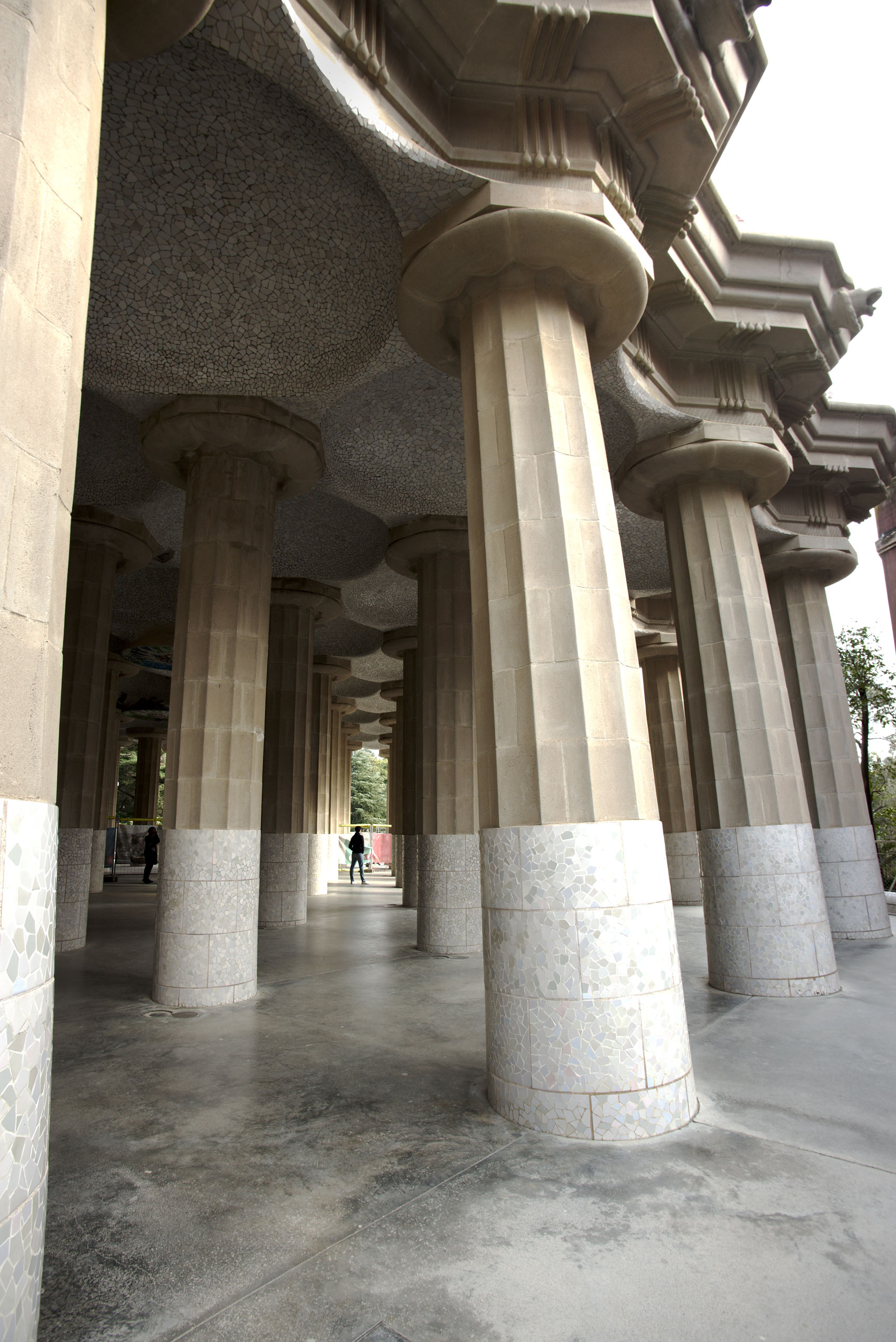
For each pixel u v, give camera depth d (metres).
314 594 16.81
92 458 11.28
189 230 6.95
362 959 11.54
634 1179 4.17
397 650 21.05
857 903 13.39
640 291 6.60
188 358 8.38
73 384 2.99
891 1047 6.71
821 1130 4.87
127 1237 3.57
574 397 6.15
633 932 5.05
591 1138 4.69
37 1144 2.47
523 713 5.52
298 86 5.21
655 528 13.87
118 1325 2.91
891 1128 4.91
